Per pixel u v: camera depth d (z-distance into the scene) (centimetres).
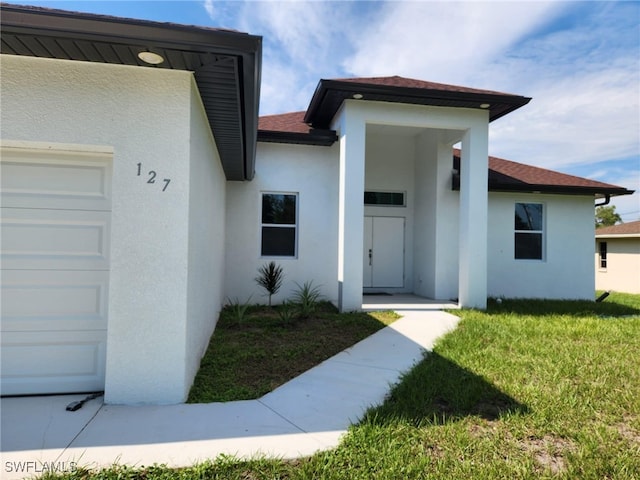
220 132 493
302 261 906
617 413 318
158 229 322
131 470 222
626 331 611
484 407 325
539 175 1123
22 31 246
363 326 638
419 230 1078
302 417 303
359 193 763
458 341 530
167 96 321
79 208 340
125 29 251
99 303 343
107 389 315
